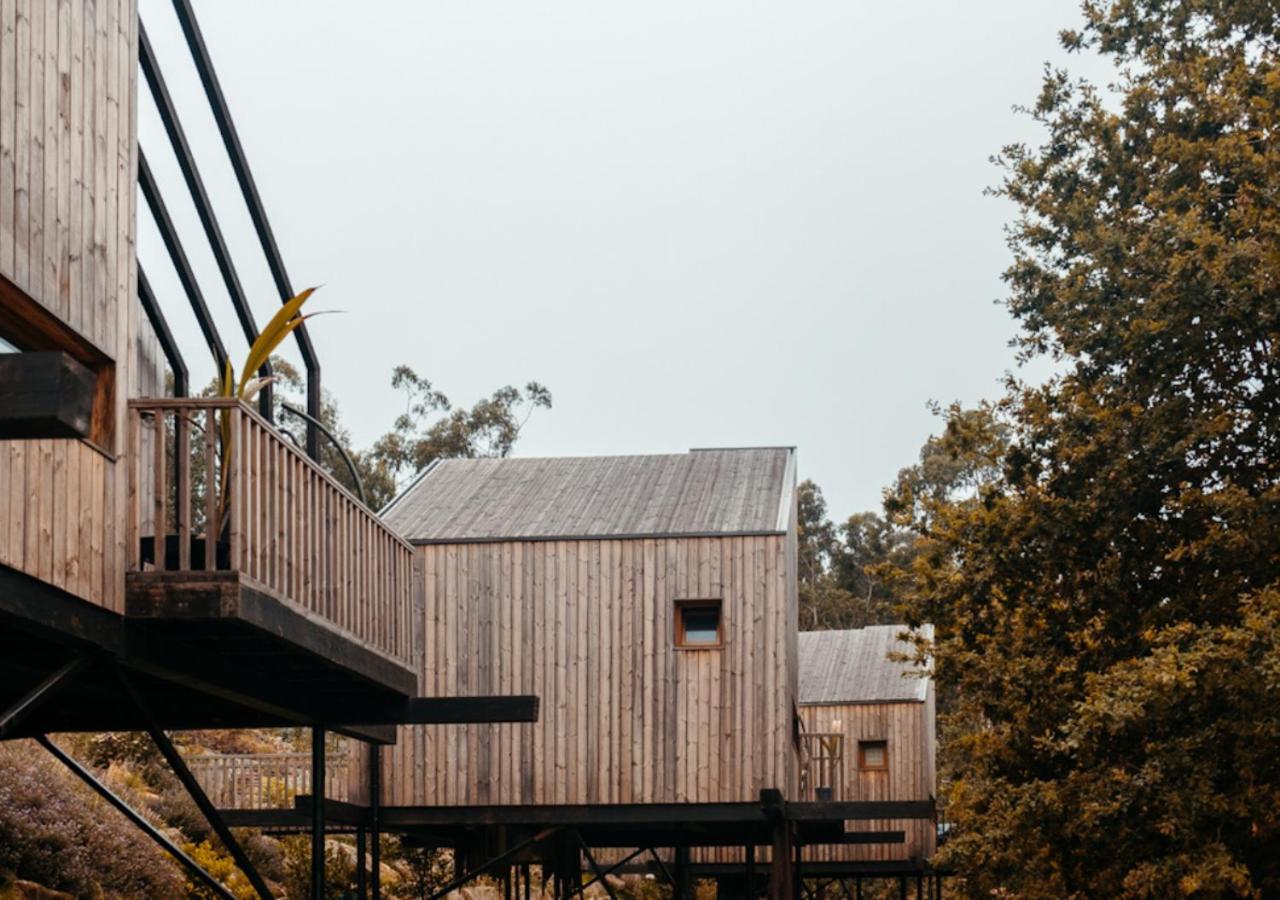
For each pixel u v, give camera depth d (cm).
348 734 1202
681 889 2166
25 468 688
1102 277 1535
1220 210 1533
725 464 2098
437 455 4559
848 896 3173
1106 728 1256
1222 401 1474
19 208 703
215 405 801
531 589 1817
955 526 1656
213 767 1984
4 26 688
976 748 1570
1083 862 1430
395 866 2500
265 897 933
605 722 1784
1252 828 1209
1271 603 1199
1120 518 1447
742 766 1758
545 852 2144
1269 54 1579
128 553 802
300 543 902
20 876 1487
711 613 1814
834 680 2872
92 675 890
